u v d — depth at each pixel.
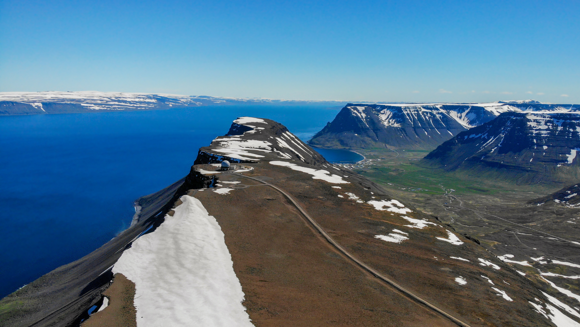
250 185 84.75
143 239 50.03
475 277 51.09
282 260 48.16
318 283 42.75
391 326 34.81
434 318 37.69
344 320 34.94
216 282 39.34
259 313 34.22
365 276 46.25
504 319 40.12
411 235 64.88
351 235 61.03
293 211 69.94
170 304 34.00
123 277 40.03
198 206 65.00
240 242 52.28
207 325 30.77
